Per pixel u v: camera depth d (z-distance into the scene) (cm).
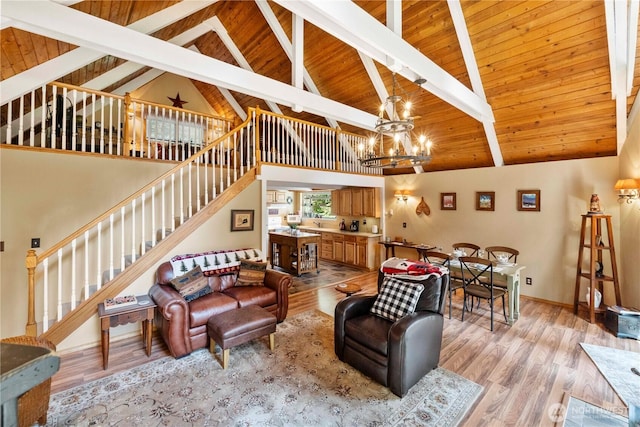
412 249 648
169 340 284
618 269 402
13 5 190
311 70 567
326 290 523
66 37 217
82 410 214
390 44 244
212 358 288
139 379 254
